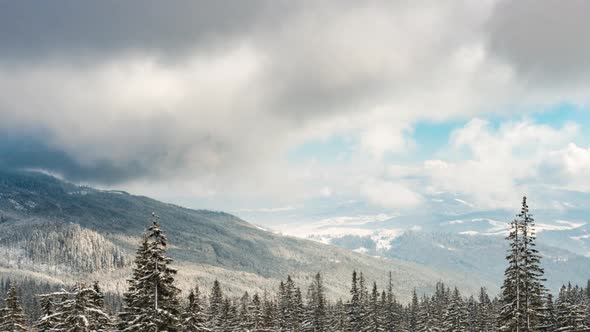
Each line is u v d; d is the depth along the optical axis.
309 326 112.06
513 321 49.03
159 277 38.06
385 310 114.88
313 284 120.62
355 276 106.88
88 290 42.88
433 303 126.12
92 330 42.56
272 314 94.12
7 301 58.75
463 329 98.31
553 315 71.12
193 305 61.84
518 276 49.78
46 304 45.84
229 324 89.94
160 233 39.28
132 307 41.16
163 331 37.69
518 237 50.47
